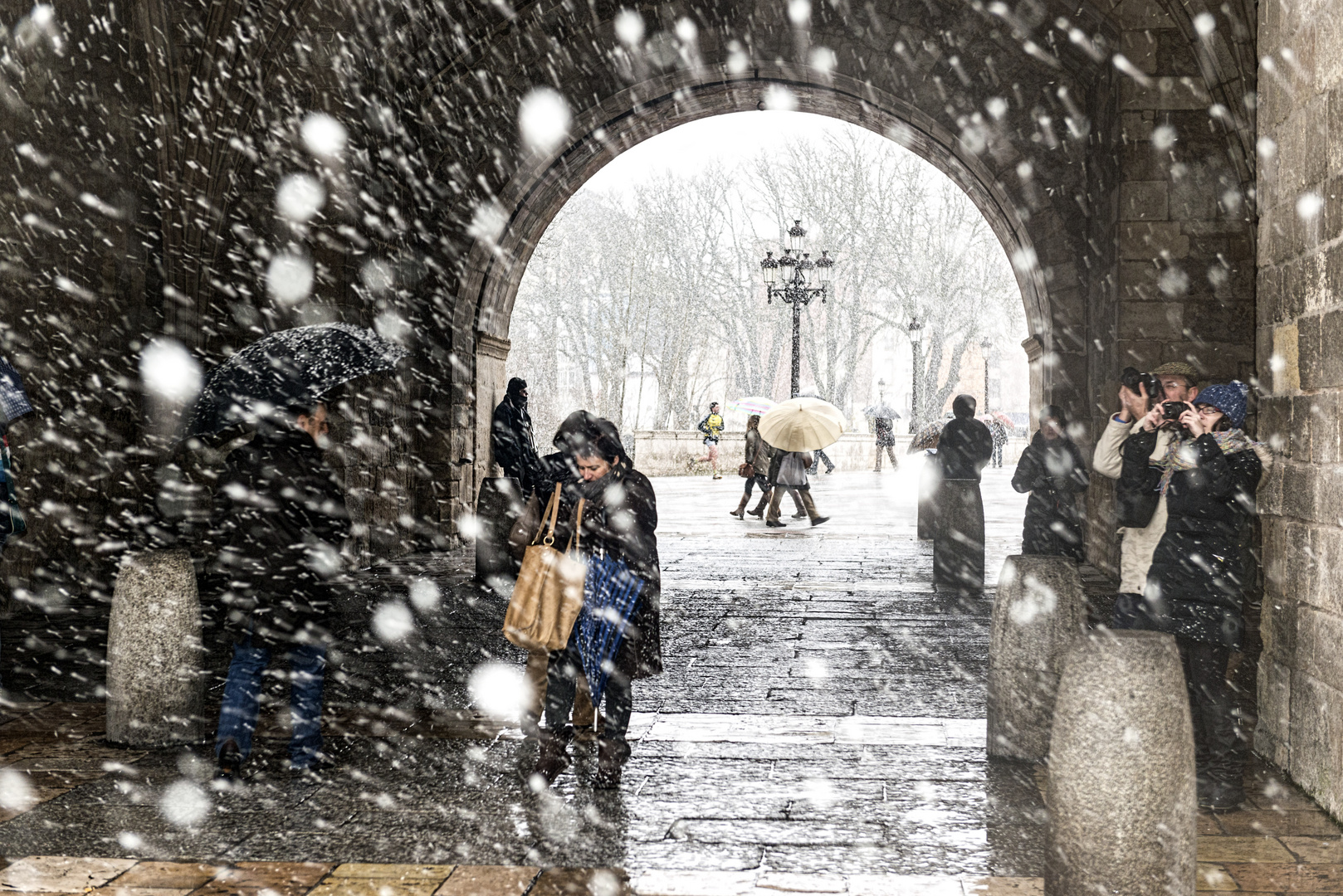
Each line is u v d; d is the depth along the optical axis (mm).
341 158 12922
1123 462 5039
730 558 13555
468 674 7289
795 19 15234
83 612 10031
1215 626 4750
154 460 12266
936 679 7164
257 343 5312
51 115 10789
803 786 5023
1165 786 3457
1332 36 4934
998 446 43312
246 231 12930
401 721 6125
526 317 56750
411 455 14680
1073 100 14594
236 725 4984
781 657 7820
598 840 4348
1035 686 5355
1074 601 5398
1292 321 5367
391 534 13773
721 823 4547
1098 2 12250
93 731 5926
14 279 10195
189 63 12516
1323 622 4832
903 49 15039
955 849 4270
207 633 8633
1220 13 11570
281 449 5078
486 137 15344
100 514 11461
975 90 14867
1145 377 5137
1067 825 3529
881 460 37562
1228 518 4848
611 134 16422
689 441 34344
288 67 12781
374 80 13625
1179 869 3461
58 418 10773
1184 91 11992
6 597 9930
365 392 12906
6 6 10141
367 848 4266
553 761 5027
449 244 15141
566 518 5039
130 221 12117
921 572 12273
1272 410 5602
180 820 4562
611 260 56281
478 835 4398
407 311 14641
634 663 4953
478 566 11336
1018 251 15875
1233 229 12008
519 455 12141
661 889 3885
